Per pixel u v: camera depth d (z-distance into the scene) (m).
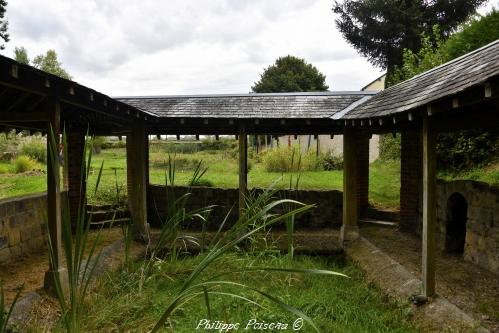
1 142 17.98
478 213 5.88
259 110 8.06
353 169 7.71
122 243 7.37
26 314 4.17
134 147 7.92
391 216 9.09
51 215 4.71
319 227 9.23
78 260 2.93
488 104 4.10
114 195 9.88
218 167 14.92
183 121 7.64
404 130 7.15
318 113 7.79
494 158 8.07
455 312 4.17
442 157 9.02
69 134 8.46
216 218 9.37
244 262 5.79
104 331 3.94
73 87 4.52
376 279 5.79
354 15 19.39
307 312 4.64
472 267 5.82
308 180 11.59
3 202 6.01
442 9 18.17
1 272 5.56
